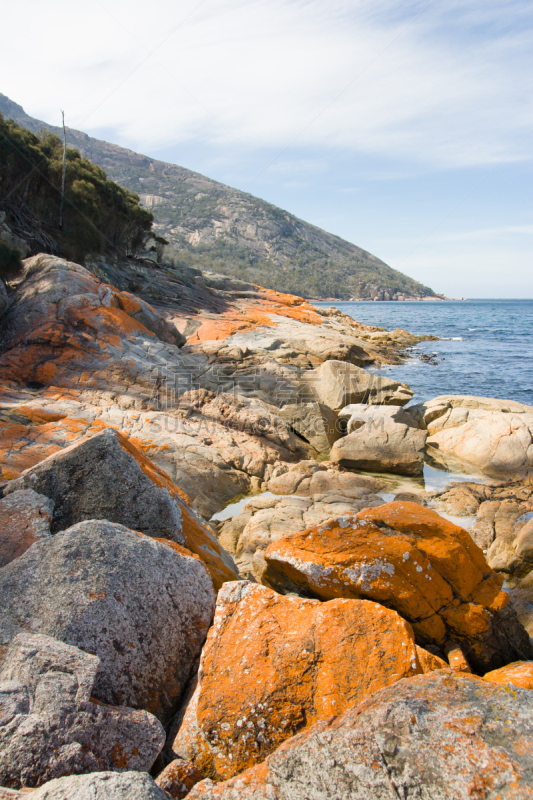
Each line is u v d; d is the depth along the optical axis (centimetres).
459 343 4353
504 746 212
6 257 1591
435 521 475
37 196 2948
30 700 254
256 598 363
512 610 457
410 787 209
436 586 432
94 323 1295
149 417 1081
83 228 2875
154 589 343
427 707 236
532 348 3950
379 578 423
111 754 249
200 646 351
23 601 320
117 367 1211
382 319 7969
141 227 4547
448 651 420
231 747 287
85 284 1406
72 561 334
